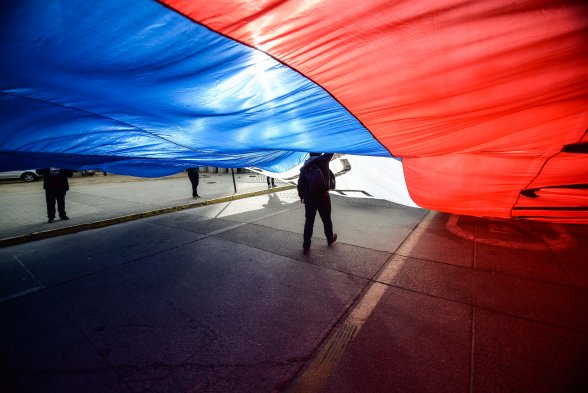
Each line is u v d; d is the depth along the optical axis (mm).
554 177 2680
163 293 3859
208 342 2869
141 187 14523
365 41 1319
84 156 4180
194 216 8297
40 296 3797
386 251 5238
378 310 3355
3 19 1182
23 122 2639
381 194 5391
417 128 2186
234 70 1652
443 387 2240
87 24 1246
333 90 1783
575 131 1927
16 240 5910
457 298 3557
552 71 1355
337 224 7129
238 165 5824
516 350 2625
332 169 5371
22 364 2594
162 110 2309
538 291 3676
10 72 1682
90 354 2711
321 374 2420
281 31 1278
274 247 5594
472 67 1387
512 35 1166
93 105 2252
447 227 6605
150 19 1215
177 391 2291
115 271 4562
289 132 2703
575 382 2258
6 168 4988
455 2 1029
